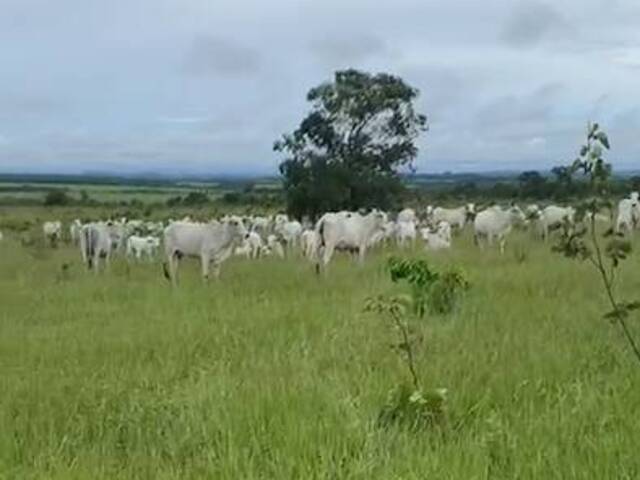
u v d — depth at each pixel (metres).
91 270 24.22
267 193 97.31
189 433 6.15
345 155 54.38
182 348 9.54
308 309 12.26
